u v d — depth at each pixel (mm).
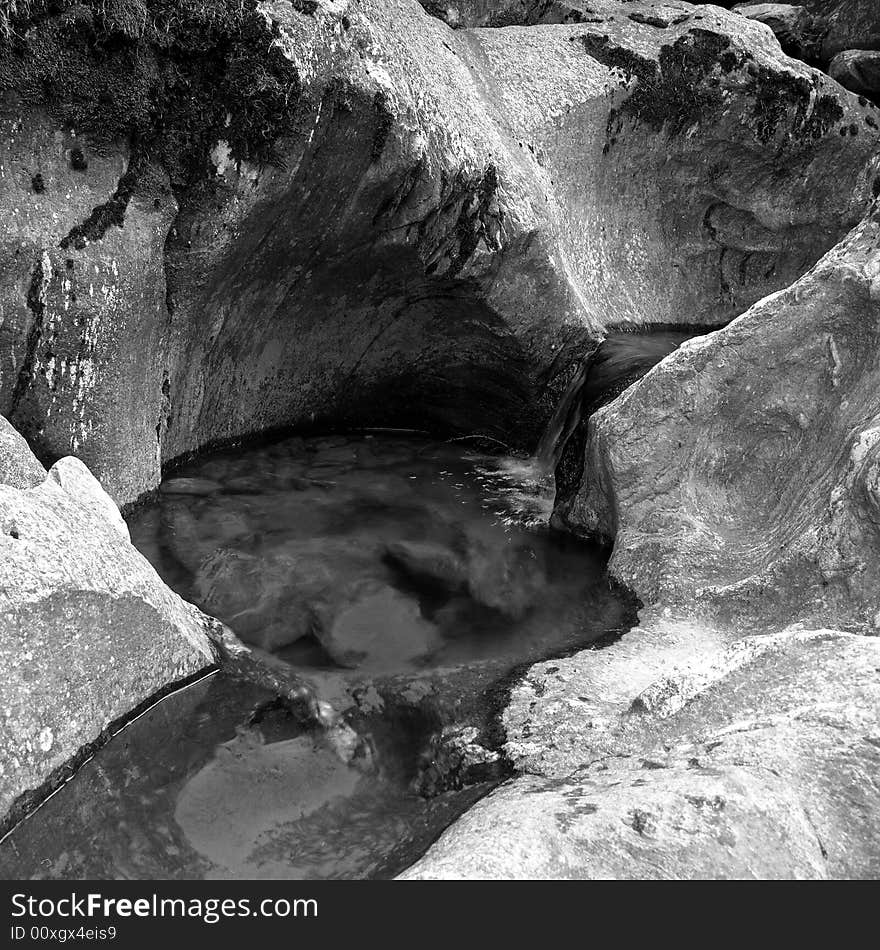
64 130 4387
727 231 9422
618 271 8852
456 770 3473
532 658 4250
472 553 5344
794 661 3225
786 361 4730
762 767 2736
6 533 3127
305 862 3041
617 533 5094
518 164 6746
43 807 3039
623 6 9102
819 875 2471
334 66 4945
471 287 6398
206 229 5004
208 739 3537
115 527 3779
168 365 5469
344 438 7168
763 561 4445
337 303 6406
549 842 2535
